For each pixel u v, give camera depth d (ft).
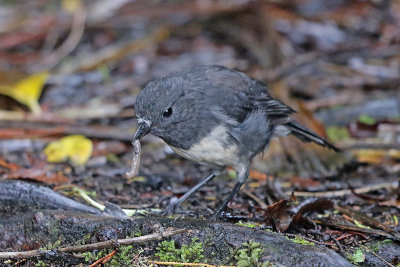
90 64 49.93
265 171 35.96
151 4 58.90
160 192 31.96
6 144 38.11
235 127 27.58
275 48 49.47
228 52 51.98
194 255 21.99
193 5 57.41
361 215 27.55
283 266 20.51
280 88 43.93
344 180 34.68
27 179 29.48
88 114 42.50
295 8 58.65
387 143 38.50
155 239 22.65
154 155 38.40
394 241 24.99
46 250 22.58
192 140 27.02
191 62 50.26
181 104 26.43
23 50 53.06
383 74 48.26
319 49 51.98
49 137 39.19
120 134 39.32
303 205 26.17
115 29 55.52
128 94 45.91
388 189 32.30
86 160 36.45
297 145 37.47
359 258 22.90
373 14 58.39
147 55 52.01
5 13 59.31
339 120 42.16
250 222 26.50
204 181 29.25
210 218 27.12
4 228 23.82
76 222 23.66
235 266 21.16
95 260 22.47
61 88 46.98
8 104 43.68
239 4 54.95
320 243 23.67
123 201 29.94
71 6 57.41
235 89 28.53
